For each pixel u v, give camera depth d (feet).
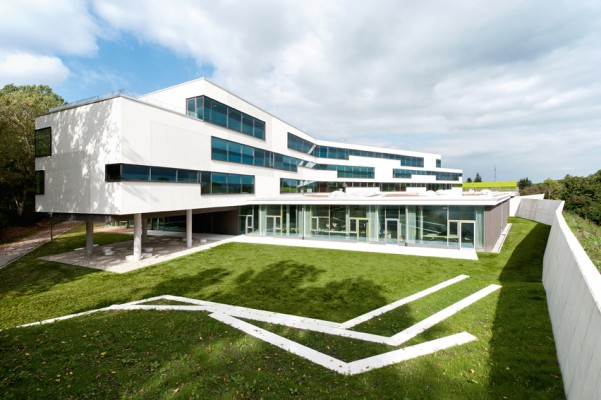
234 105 87.45
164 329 27.02
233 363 20.95
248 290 42.78
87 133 58.39
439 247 71.67
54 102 146.82
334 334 27.32
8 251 73.31
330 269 53.31
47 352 21.89
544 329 25.95
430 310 33.22
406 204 74.69
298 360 21.81
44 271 55.06
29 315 35.60
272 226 93.50
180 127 67.77
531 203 116.57
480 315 30.63
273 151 110.83
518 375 19.57
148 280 48.85
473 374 19.92
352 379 19.36
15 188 117.50
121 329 26.91
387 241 78.33
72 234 100.99
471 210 68.23
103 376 18.69
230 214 99.04
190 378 18.74
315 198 87.15
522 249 64.85
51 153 64.18
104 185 56.08
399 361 21.79
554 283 30.63
